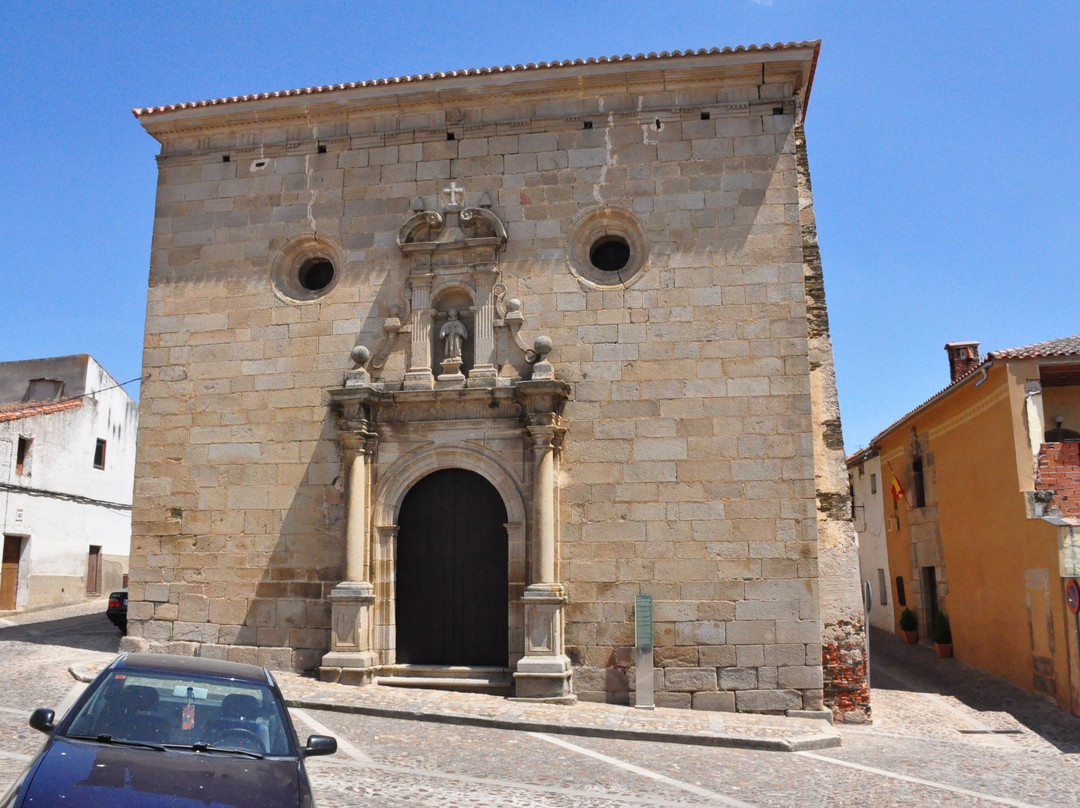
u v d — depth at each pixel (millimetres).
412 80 17656
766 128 17000
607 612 15789
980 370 19359
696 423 16141
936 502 24375
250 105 18234
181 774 5992
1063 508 17984
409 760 10859
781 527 15625
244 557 17125
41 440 30281
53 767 5832
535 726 13312
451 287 17359
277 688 7527
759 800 9789
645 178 17125
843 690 15359
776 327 16266
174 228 18547
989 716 16500
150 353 18172
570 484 16266
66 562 31281
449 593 16750
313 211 18109
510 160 17594
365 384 16875
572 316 16828
